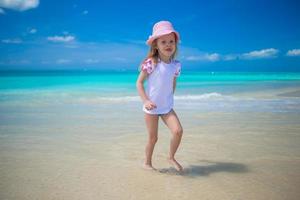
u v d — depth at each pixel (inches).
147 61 141.0
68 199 107.4
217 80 1008.2
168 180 125.9
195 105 340.8
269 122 242.2
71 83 795.4
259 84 726.5
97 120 254.1
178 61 148.6
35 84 750.5
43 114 283.4
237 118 259.8
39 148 171.5
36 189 115.7
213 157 156.7
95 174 132.1
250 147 173.3
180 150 168.9
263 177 128.1
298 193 111.8
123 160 152.1
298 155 158.2
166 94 141.8
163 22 145.6
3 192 112.9
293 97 415.2
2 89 577.3
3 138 193.8
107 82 853.2
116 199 107.3
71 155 159.3
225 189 115.9
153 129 141.6
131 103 366.0
